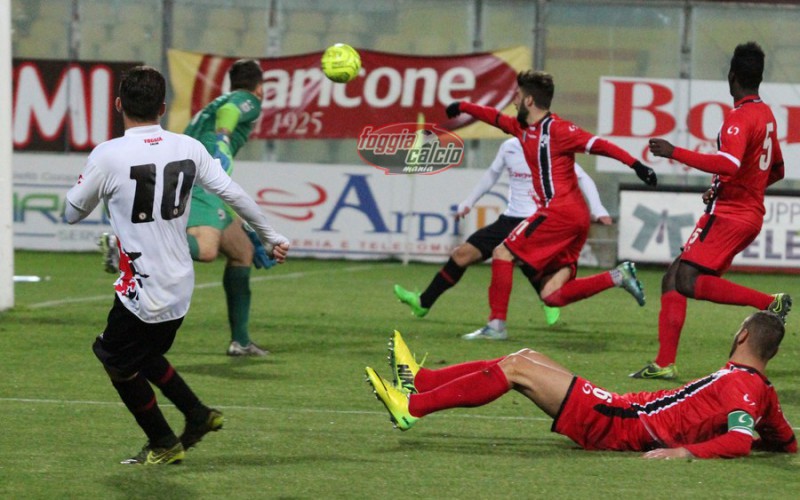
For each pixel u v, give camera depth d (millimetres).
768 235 45469
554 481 12695
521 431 15508
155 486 12273
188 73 46688
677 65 46312
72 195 12555
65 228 47031
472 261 27109
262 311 29547
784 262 45500
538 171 23109
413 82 46312
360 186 46625
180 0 47344
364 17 47344
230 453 13969
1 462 13258
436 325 27609
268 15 47344
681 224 46094
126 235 12438
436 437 15086
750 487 12508
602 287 22656
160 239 12438
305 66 46594
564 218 23016
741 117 18609
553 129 22672
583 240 23391
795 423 16500
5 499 11672
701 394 13719
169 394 13211
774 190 45375
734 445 13359
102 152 12461
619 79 46156
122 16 47406
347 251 46875
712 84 46031
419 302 27625
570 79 46688
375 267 44219
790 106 45781
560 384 13781
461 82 46250
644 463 13484
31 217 46938
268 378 19625
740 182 19250
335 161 47250
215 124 21781
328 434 15211
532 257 23156
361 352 22891
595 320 29641
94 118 46781
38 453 13719
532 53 46719
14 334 24172
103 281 36062
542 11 46469
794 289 39594
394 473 13047
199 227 19781
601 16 46344
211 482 12484
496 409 17094
